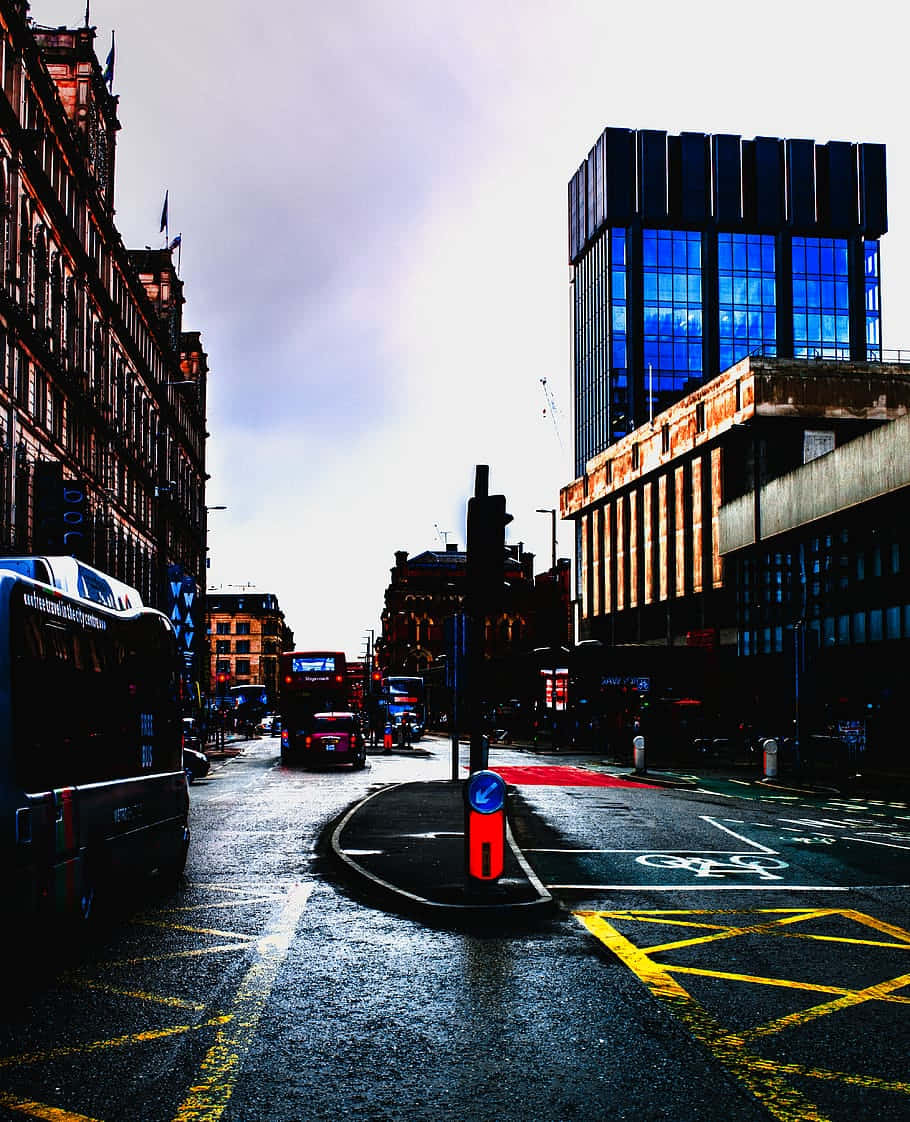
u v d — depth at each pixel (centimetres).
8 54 3559
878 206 11900
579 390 12862
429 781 3023
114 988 739
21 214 3662
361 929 947
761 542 5738
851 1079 547
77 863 841
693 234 11781
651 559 8975
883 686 4438
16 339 3559
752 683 5847
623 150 11794
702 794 2692
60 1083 542
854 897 1121
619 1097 521
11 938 706
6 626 724
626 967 797
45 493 3556
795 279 11769
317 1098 521
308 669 4681
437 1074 556
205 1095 525
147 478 6272
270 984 749
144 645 1111
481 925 964
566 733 6169
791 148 11875
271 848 1529
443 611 14212
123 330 5453
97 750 925
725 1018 660
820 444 6825
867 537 4606
